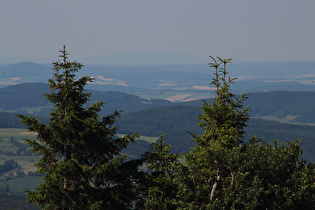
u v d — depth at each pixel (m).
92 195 66.19
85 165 68.88
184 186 68.88
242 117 82.81
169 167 78.81
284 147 77.25
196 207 64.19
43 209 64.81
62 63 68.00
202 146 81.25
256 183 64.75
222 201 65.94
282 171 71.94
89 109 72.56
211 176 71.38
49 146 67.38
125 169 74.88
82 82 68.94
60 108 69.25
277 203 66.62
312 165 79.50
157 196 74.81
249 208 62.62
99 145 70.19
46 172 66.88
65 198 64.62
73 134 67.00
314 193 67.50
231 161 68.38
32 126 63.88
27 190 63.25
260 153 73.00
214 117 82.00
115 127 72.50
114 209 68.00
